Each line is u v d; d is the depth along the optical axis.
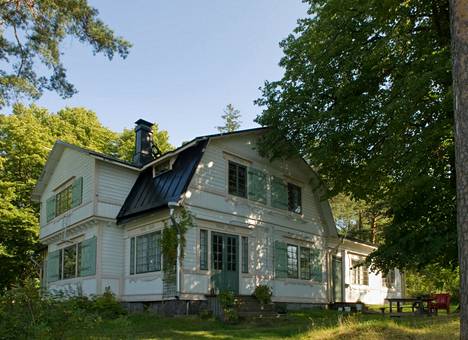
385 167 16.09
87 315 7.28
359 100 16.77
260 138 21.62
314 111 18.33
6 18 16.58
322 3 18.23
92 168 20.42
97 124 40.16
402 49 15.98
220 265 18.70
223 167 19.77
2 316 6.90
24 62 17.45
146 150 22.72
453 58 5.73
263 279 20.58
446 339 9.43
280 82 19.61
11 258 30.61
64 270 22.97
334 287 25.92
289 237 22.73
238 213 20.00
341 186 19.16
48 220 25.06
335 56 16.95
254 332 13.23
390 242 16.17
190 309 17.06
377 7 14.81
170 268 17.22
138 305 18.72
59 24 17.05
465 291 5.16
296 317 17.83
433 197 15.21
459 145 5.49
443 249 14.51
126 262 19.97
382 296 31.02
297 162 24.09
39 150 32.91
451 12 5.84
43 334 6.59
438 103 14.70
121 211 20.17
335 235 25.95
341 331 11.28
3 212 29.22
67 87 18.16
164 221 18.06
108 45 17.59
